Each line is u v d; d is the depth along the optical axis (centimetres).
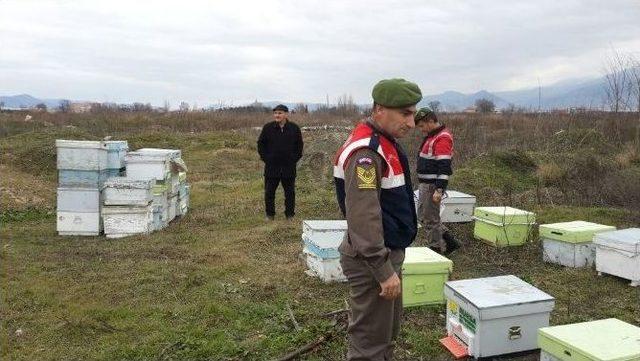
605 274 646
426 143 689
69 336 494
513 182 1241
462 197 897
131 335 495
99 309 548
